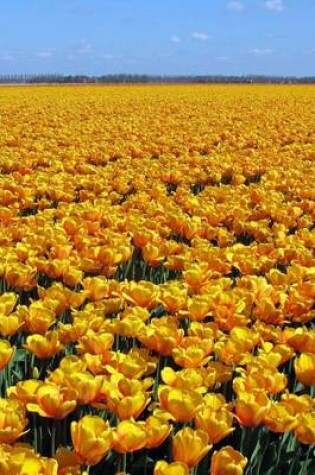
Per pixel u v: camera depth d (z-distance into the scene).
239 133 21.28
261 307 4.81
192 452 2.89
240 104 37.66
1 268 5.46
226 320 4.55
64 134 19.44
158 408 3.48
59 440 3.79
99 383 3.35
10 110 30.75
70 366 3.53
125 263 7.16
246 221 8.91
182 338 4.09
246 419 3.27
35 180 10.62
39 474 2.64
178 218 7.49
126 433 2.96
